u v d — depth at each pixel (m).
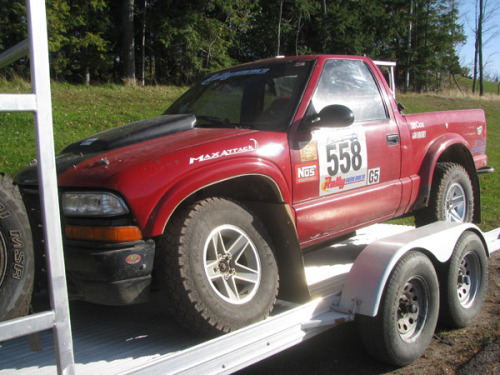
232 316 2.77
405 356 3.35
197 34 31.66
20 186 2.89
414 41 49.09
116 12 32.94
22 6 18.77
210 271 2.82
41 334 2.81
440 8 48.56
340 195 3.77
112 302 2.58
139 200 2.60
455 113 5.24
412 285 3.50
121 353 2.58
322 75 3.84
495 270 5.40
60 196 2.71
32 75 1.81
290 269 3.30
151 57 36.81
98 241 2.56
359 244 5.02
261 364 3.48
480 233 4.14
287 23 40.59
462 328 4.01
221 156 2.95
